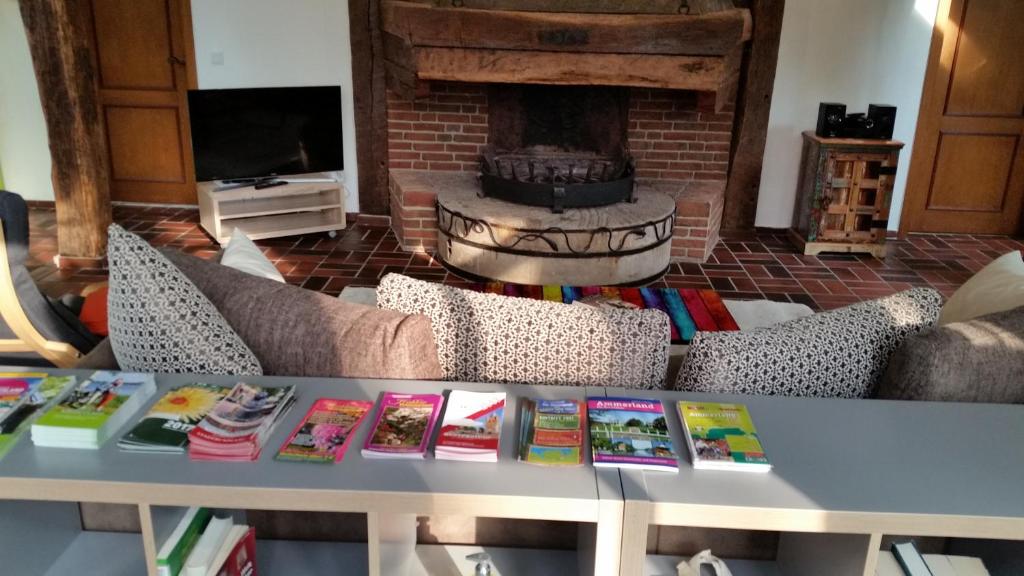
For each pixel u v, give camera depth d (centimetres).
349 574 158
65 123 431
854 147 491
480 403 149
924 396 168
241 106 495
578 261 438
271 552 164
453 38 436
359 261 484
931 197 564
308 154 522
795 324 177
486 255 448
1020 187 555
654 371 174
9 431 135
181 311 170
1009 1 509
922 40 518
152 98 563
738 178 545
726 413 148
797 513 123
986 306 224
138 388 147
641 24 427
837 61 522
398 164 543
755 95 525
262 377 162
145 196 589
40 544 151
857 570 130
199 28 536
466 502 124
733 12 426
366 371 172
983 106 536
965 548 165
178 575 134
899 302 187
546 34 431
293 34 532
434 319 179
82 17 425
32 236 512
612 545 127
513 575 158
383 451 132
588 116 525
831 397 170
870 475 133
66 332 257
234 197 496
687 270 484
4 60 547
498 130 530
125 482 124
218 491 124
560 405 150
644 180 536
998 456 141
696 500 124
